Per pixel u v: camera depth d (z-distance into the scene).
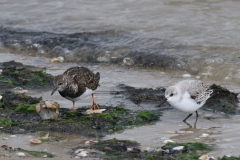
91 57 16.22
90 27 19.19
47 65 15.41
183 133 8.70
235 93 11.25
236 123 9.29
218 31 17.28
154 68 14.78
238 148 7.63
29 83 12.26
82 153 7.22
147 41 16.94
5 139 8.02
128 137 8.38
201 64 14.35
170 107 10.56
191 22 18.55
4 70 13.23
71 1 23.33
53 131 8.52
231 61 14.24
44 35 18.47
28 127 8.62
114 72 14.41
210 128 9.02
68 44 17.39
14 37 18.55
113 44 17.00
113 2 22.23
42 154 7.14
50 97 11.35
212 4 20.53
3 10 22.45
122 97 11.38
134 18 19.77
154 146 7.80
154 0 21.61
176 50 15.73
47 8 22.53
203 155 7.12
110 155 7.16
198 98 9.42
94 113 9.75
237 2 20.56
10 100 10.30
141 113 9.76
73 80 9.47
